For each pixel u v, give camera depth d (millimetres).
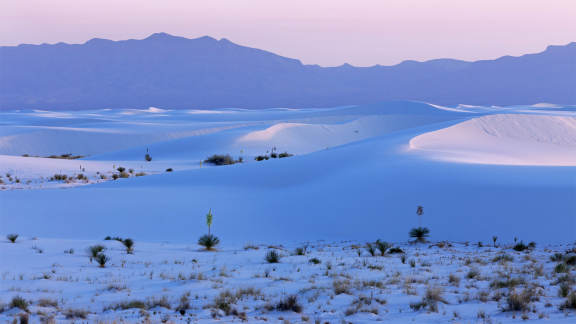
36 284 20922
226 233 48375
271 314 16219
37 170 101812
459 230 48625
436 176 62719
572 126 151000
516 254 35031
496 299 17516
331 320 15242
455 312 15586
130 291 19906
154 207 57750
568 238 44875
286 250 37875
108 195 63812
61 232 47125
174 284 21547
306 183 68938
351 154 84000
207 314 15883
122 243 38406
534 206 51594
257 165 81500
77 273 24281
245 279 23078
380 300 17719
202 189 68188
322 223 51812
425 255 34312
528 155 116875
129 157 158500
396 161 74500
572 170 62719
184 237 46344
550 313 15039
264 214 55219
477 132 136625
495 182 58438
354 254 35062
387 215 52938
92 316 15320
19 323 13906
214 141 178125
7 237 36844
